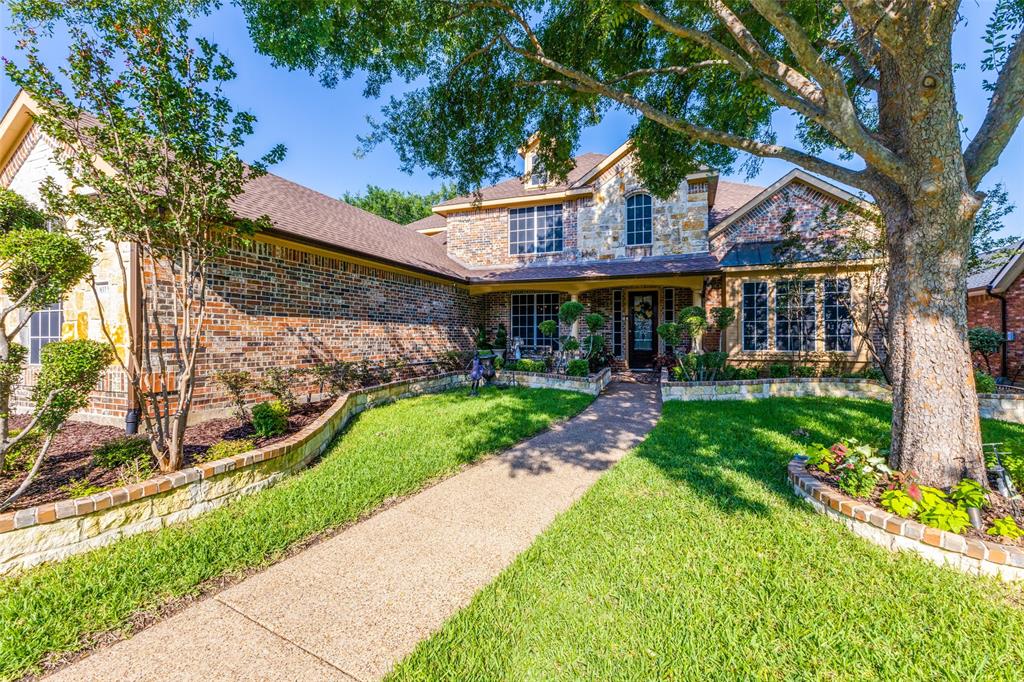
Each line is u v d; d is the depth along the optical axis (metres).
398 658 2.29
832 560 3.09
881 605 2.60
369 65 6.09
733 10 5.67
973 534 3.12
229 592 2.86
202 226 4.37
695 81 6.70
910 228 3.92
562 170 7.93
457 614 2.60
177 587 2.86
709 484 4.52
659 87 6.93
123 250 5.93
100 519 3.32
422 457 5.48
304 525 3.72
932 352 3.81
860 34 4.15
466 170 7.57
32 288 3.62
